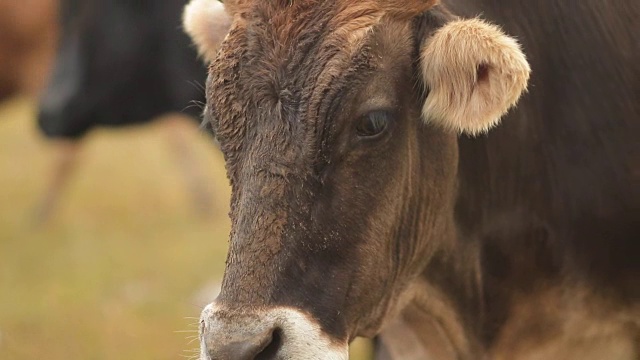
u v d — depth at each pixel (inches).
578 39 404.5
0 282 794.2
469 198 395.2
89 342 686.5
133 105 810.2
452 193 381.7
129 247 880.9
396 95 339.3
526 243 409.7
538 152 403.2
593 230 404.8
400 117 341.4
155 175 1177.4
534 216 407.2
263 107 323.9
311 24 329.4
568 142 402.6
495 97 333.1
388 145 336.2
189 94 765.9
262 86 324.5
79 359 661.3
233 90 329.1
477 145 391.5
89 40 793.6
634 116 402.9
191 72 761.0
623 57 405.7
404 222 355.6
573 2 406.6
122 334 699.4
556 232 408.2
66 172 957.2
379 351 456.4
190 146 1000.2
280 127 321.4
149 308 745.0
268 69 325.7
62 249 874.1
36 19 933.2
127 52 783.7
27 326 709.9
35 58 946.1
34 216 952.3
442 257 395.5
